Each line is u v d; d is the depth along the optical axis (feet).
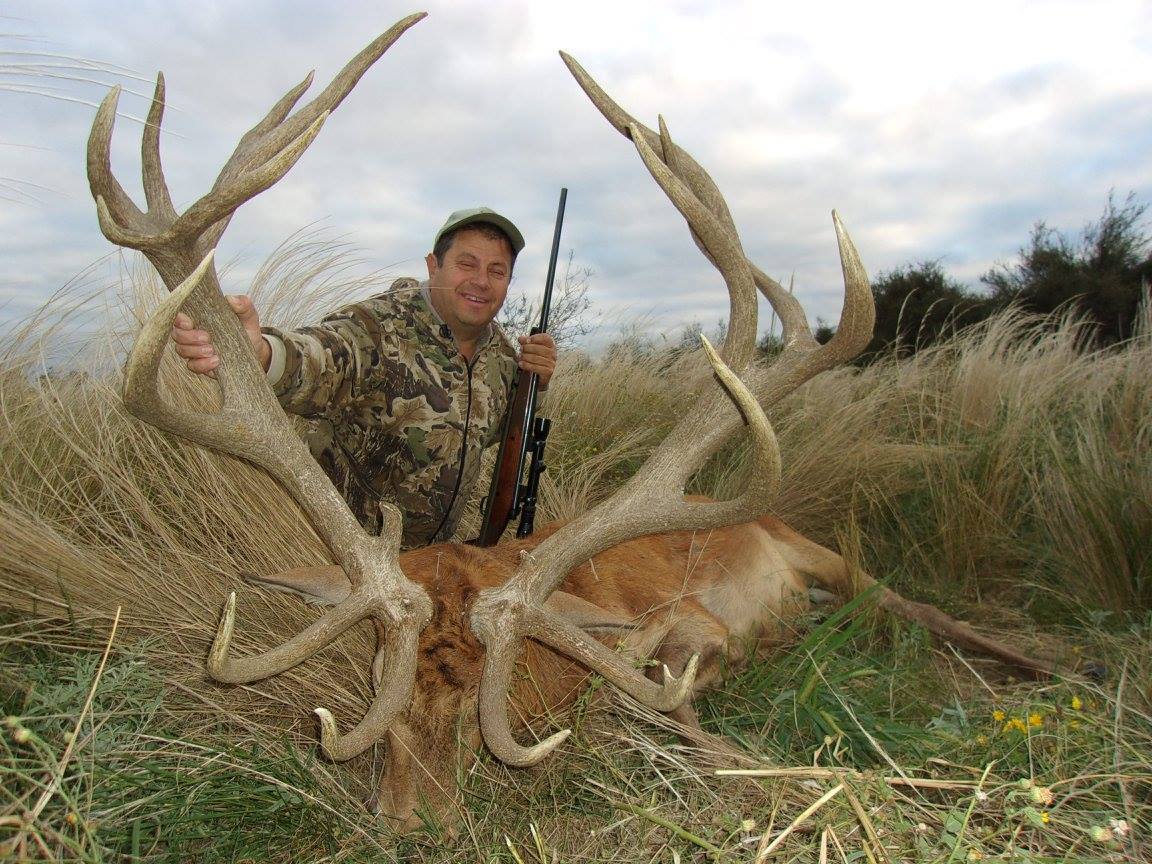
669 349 26.22
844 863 6.49
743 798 7.76
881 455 18.26
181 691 8.85
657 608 10.98
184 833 7.02
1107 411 19.45
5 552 9.24
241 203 7.20
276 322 13.05
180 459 11.07
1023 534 16.24
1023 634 13.39
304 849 7.28
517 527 12.48
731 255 8.82
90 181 7.43
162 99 7.96
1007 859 6.53
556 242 13.38
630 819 7.59
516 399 12.19
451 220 12.00
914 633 11.66
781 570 13.26
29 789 6.12
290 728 8.89
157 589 9.84
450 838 7.54
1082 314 47.67
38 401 11.50
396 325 11.73
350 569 7.92
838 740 8.25
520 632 8.11
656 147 9.42
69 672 8.13
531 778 8.47
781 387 8.88
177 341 7.97
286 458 8.06
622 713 9.37
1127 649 11.09
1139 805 7.41
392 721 7.37
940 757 8.54
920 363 25.08
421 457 11.91
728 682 10.66
